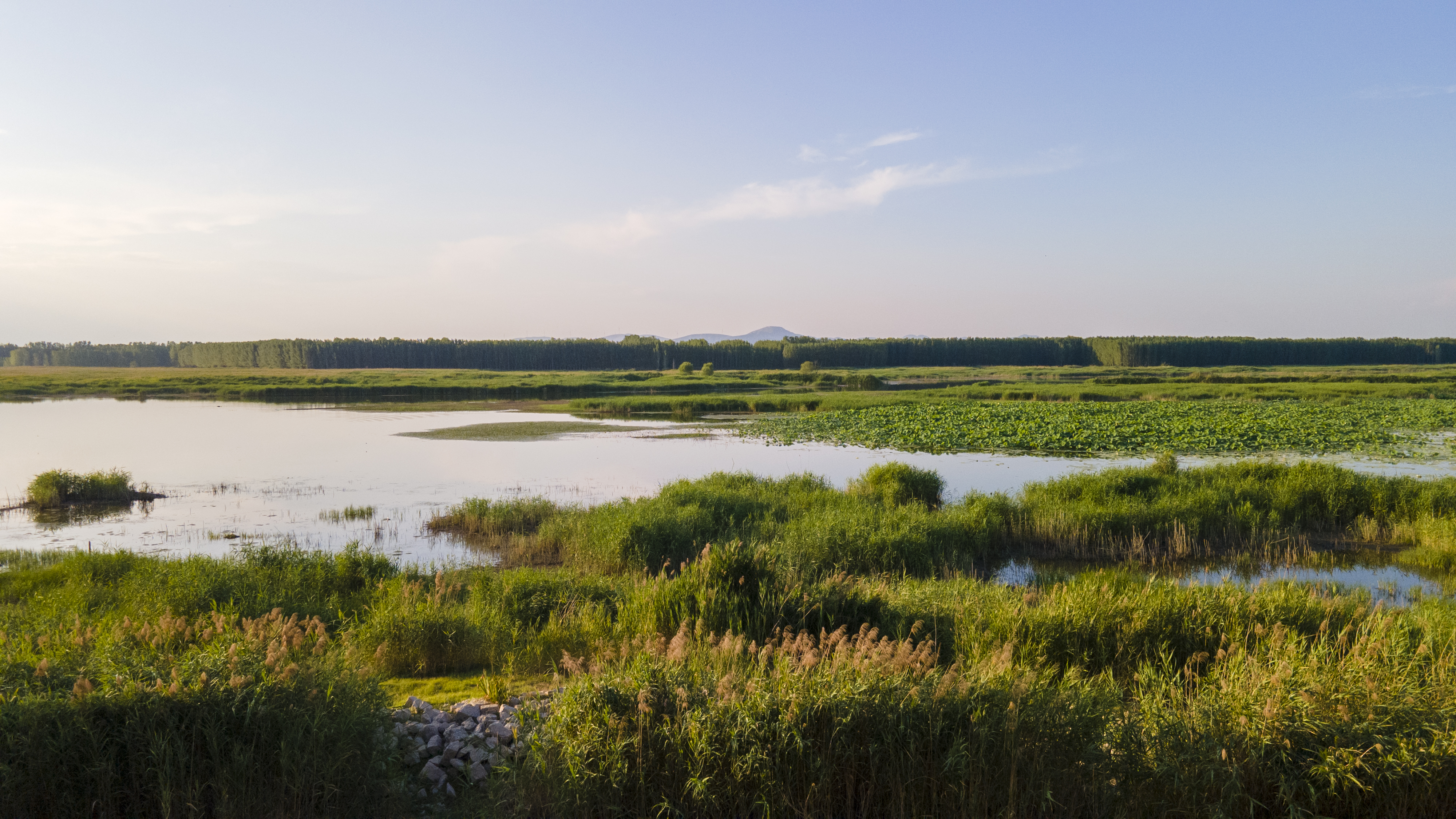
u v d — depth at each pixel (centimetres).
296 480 2345
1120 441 3130
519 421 4466
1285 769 459
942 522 1422
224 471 2514
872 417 4300
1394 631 675
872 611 857
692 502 1631
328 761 461
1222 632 745
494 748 544
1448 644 698
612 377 10206
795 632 805
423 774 520
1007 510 1562
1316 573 1250
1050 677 648
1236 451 2872
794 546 1237
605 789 467
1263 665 585
